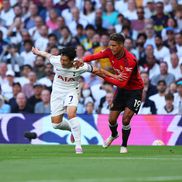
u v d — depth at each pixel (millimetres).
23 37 54969
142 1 56906
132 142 39812
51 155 27547
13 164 21953
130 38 53000
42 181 16188
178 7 55344
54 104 28953
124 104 30438
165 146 37812
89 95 46750
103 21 55219
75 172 18891
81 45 51562
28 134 35469
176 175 18188
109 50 28922
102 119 39844
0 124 40875
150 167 20672
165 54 51312
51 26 55500
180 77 49219
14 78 49750
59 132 40062
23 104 46062
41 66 50312
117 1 56594
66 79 28297
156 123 39688
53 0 57281
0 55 54438
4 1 57656
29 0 57531
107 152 30203
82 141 40062
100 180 16406
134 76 29438
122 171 19188
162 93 45188
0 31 55531
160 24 54062
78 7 57125
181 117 39500
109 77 28656
